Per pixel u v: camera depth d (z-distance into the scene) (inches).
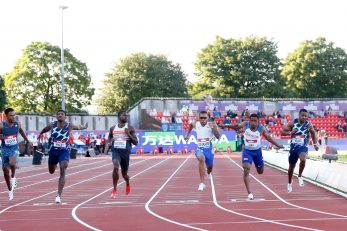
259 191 525.3
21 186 636.1
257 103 2038.6
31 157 1498.5
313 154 1314.0
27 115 1713.8
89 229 312.0
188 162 1180.5
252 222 323.3
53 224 334.6
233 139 1806.1
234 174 791.1
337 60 2947.8
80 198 487.5
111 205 428.5
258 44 2842.0
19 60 2410.2
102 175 815.1
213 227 307.6
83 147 1717.5
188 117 1962.4
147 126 1945.1
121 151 480.7
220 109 2017.7
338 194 485.7
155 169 940.0
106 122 1969.7
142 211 387.5
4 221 352.2
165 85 2987.2
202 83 2901.1
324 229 291.7
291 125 498.3
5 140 462.3
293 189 540.7
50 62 2416.3
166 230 301.7
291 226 305.0
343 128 2014.0
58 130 443.5
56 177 789.9
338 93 2935.5
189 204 425.4
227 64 2849.4
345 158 1142.3
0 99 1940.2
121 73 2923.2
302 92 2947.8
